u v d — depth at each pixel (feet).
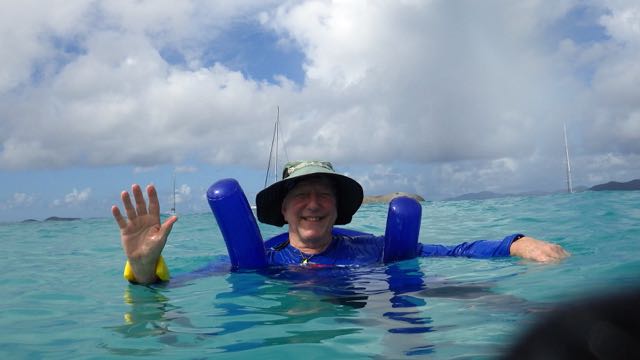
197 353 2.37
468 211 13.24
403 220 4.74
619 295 0.58
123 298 3.74
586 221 8.18
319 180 4.90
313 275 4.35
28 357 2.43
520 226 8.65
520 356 0.58
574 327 0.56
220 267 4.85
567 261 4.16
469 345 2.27
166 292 3.87
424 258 4.90
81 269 5.75
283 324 2.82
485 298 3.14
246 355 2.31
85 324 3.03
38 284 4.66
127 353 2.42
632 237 5.59
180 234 10.80
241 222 4.64
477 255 4.80
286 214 5.08
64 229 14.65
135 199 4.01
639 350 0.51
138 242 4.04
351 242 5.18
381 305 3.15
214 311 3.21
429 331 2.53
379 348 2.31
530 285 3.37
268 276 4.37
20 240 10.89
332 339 2.48
